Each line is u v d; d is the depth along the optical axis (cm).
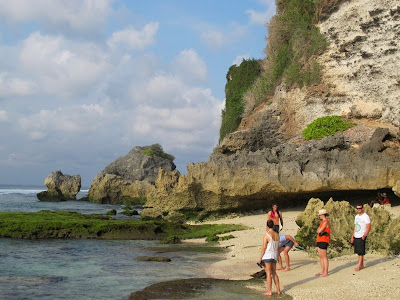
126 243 1891
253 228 2159
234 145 3086
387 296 877
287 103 3012
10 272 1259
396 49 2558
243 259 1454
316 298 916
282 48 3378
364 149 2247
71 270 1294
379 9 2630
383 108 2550
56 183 5634
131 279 1174
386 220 1357
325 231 1096
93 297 994
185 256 1544
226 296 982
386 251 1266
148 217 2745
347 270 1111
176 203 2723
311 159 2341
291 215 2330
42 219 2219
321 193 2473
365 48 2681
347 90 2736
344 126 2575
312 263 1266
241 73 4019
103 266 1355
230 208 2667
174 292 1023
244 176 2470
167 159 6328
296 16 3275
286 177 2344
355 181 2148
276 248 999
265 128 3041
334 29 2847
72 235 2039
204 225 2366
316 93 2858
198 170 2688
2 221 2067
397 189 2003
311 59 2953
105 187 5250
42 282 1137
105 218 2617
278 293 980
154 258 1457
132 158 6056
